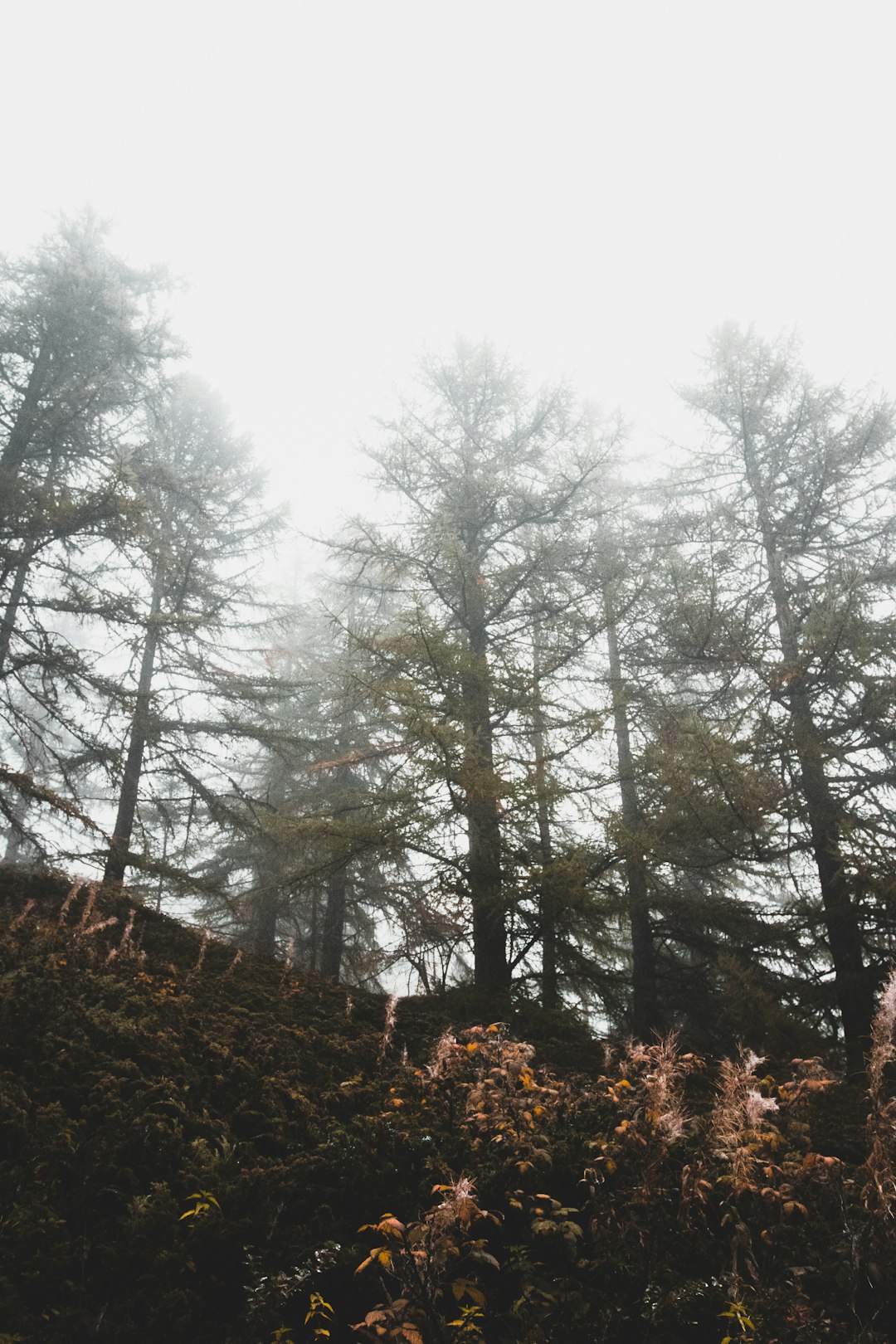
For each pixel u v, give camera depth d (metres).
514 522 14.11
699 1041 11.80
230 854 20.42
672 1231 4.60
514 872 10.96
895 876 10.05
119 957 8.59
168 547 14.29
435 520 13.73
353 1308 4.08
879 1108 4.54
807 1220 4.71
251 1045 6.92
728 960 10.27
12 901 10.32
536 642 13.39
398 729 14.32
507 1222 4.69
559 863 10.53
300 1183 4.85
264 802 16.14
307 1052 7.03
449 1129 5.64
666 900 12.23
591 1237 4.62
